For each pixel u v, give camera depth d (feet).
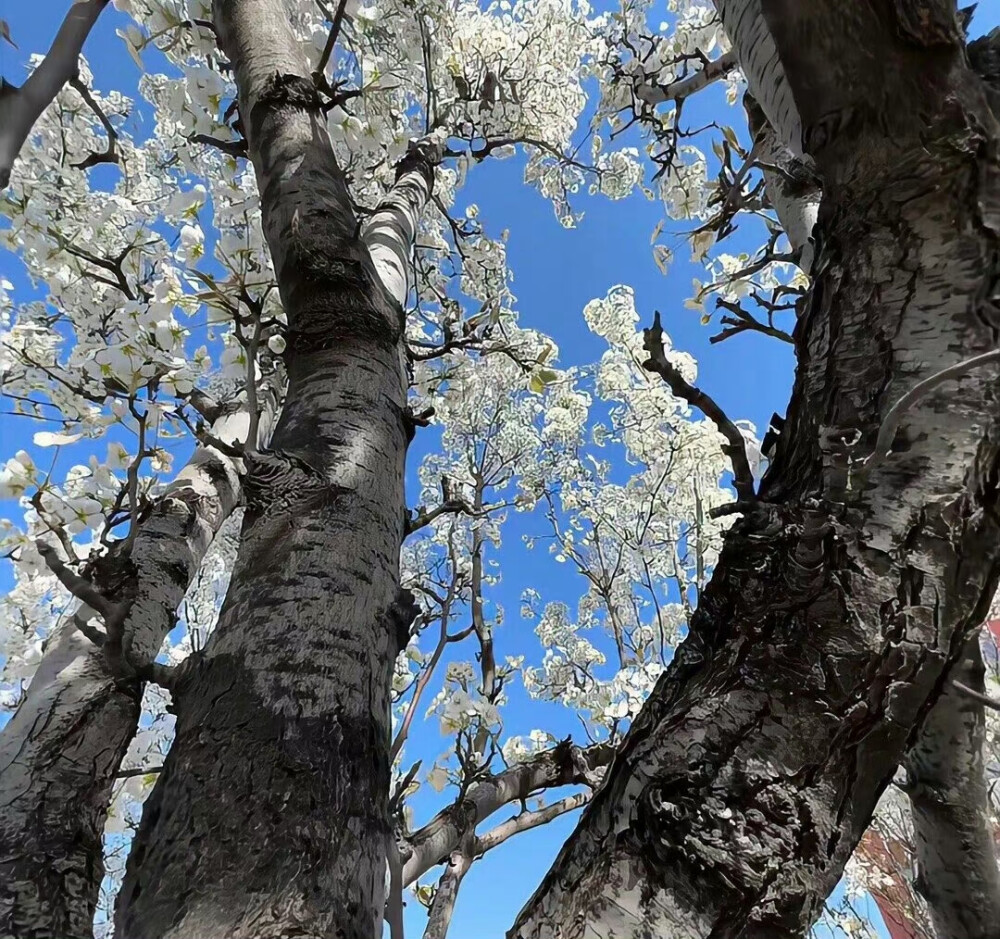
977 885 5.31
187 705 3.26
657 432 23.25
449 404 20.48
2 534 7.69
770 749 2.63
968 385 3.02
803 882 2.44
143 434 4.10
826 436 3.06
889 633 2.74
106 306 8.29
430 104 14.52
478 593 11.59
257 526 4.01
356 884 2.79
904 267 3.25
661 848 2.50
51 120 11.69
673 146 13.93
